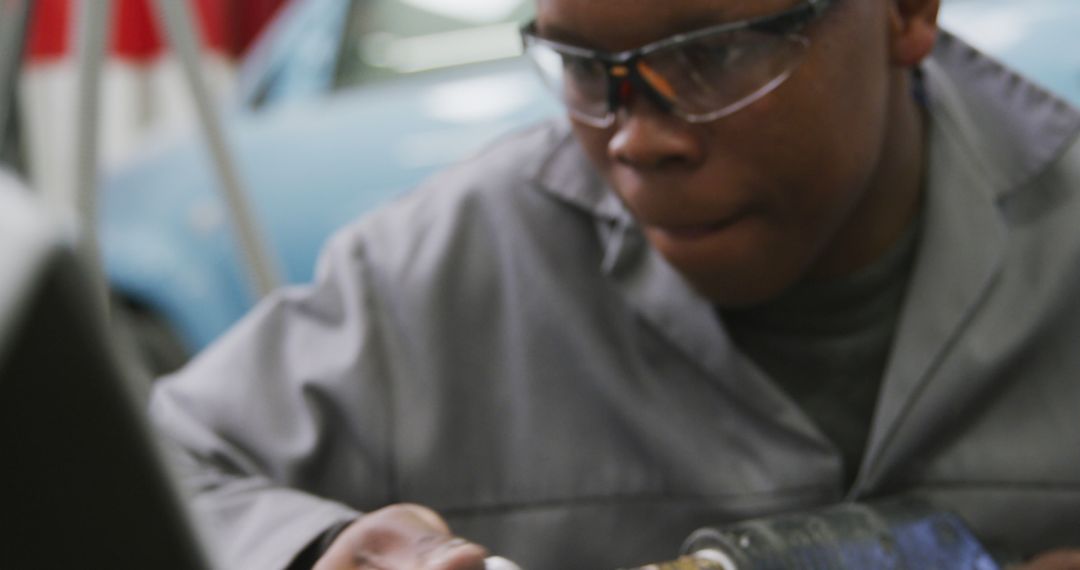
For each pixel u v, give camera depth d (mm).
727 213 769
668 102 738
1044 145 925
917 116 929
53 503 218
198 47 1395
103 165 2721
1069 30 1824
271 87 2676
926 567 708
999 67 958
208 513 844
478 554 558
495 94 2285
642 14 727
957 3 1950
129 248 2465
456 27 2459
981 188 915
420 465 945
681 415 924
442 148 2262
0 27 1306
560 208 995
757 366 913
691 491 916
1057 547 887
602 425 946
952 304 894
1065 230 912
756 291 812
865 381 920
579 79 791
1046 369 904
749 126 748
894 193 896
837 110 770
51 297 200
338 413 955
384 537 680
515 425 959
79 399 211
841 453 918
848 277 900
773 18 730
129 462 222
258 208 2330
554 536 933
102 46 1292
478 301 987
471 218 1015
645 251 949
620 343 947
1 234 195
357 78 2549
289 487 932
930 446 893
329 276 1021
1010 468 889
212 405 956
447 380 965
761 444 907
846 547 692
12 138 2070
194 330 2430
